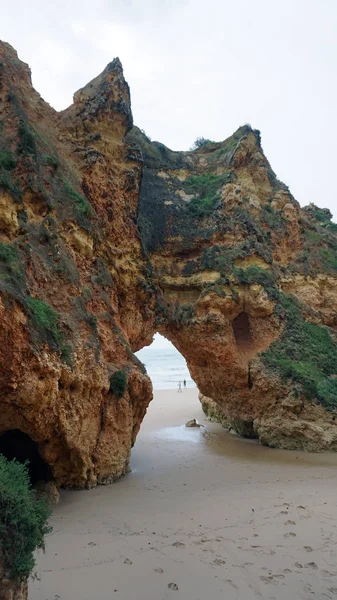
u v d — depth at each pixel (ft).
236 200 89.30
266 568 28.30
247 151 96.63
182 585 26.12
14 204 47.91
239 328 86.12
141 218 85.20
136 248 71.36
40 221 51.39
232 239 85.87
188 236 87.20
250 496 44.39
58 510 39.50
